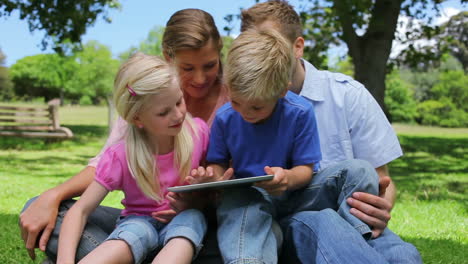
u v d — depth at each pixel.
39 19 12.12
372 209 2.09
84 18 12.08
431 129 26.80
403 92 35.06
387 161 2.63
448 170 9.46
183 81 2.65
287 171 2.18
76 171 8.58
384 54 9.89
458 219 5.07
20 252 3.56
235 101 2.16
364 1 9.85
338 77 2.72
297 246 2.15
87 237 2.12
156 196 2.28
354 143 2.67
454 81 35.72
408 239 4.20
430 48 13.12
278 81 2.11
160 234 2.14
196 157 2.39
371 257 1.90
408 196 6.46
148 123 2.21
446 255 3.68
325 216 2.06
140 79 2.15
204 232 2.05
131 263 1.97
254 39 2.19
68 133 13.52
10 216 4.82
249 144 2.31
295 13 2.97
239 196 2.14
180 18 2.59
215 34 2.60
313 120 2.31
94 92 35.78
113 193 6.27
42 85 42.75
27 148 12.62
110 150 2.27
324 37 11.53
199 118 2.63
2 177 7.52
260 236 2.00
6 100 46.91
